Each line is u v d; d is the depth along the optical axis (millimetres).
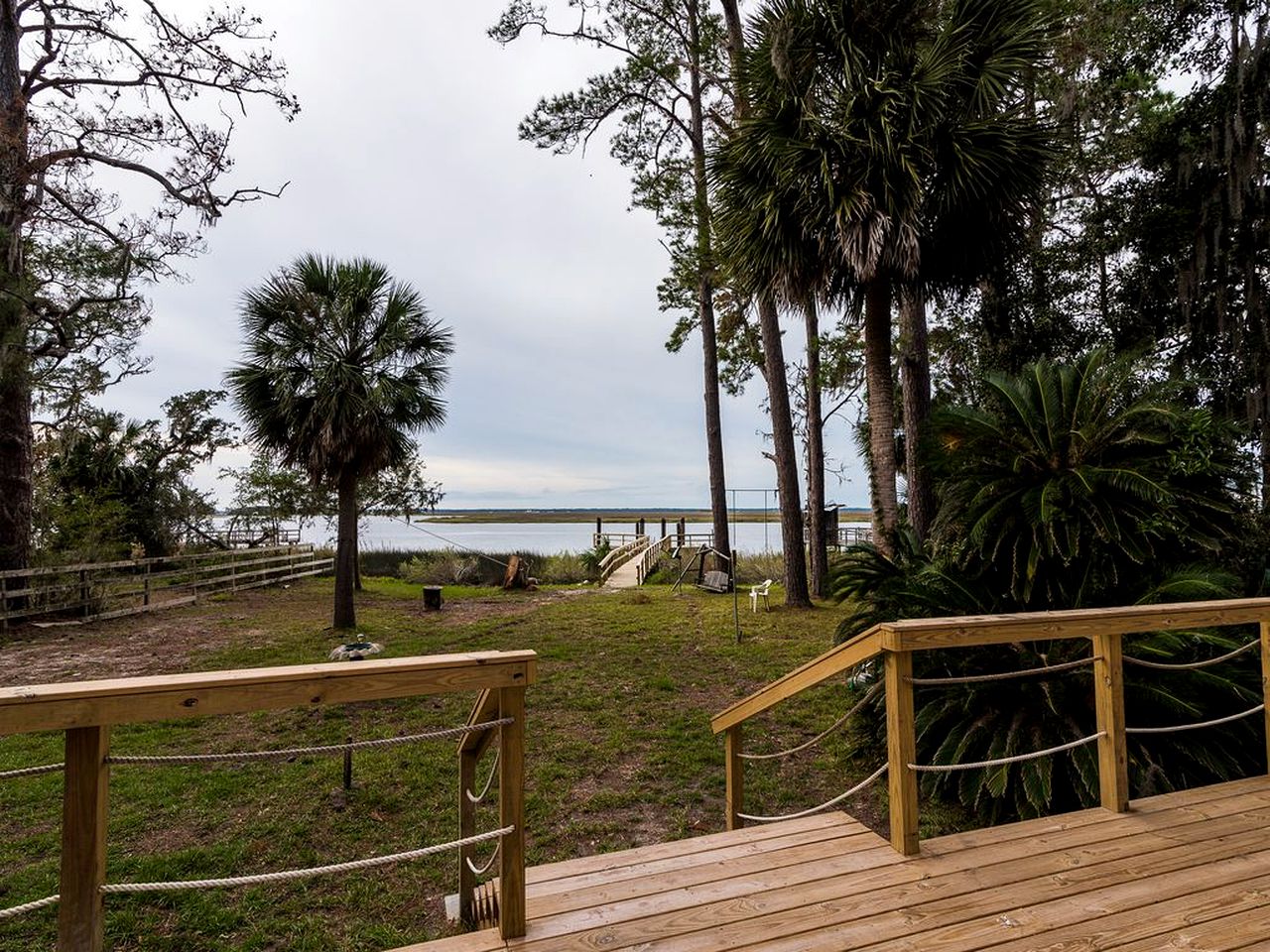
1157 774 3379
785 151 6840
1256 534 4184
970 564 4309
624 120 14523
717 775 4723
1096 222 9469
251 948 2836
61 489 16172
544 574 20484
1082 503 3891
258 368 9680
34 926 2994
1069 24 8609
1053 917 2002
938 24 6996
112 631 10508
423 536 40906
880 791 4363
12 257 10453
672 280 15219
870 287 7367
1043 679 3723
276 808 4238
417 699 6633
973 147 6426
